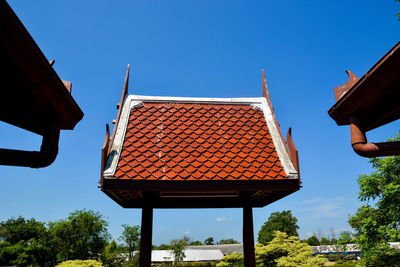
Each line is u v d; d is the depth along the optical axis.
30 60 2.56
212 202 7.51
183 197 7.35
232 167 5.38
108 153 5.18
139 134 5.83
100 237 36.84
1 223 43.31
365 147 3.52
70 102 3.56
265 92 7.30
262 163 5.57
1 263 32.38
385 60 2.75
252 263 6.30
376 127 3.99
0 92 2.92
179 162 5.33
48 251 33.88
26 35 2.37
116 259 33.69
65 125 3.97
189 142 5.80
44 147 3.42
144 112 6.44
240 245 65.56
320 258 22.06
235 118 6.64
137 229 33.22
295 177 5.32
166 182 4.95
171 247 37.22
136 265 31.23
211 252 47.84
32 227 41.28
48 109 3.34
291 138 5.67
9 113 3.35
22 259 32.34
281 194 6.20
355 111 3.67
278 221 56.94
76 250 34.59
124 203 6.91
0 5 2.00
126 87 6.84
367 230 17.22
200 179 5.04
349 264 30.83
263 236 55.69
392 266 15.64
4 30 2.17
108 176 4.84
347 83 3.98
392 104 3.33
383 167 16.77
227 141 5.97
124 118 6.10
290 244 24.45
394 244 34.66
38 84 2.86
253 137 6.17
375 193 17.45
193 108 6.78
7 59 2.46
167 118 6.37
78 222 35.94
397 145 3.45
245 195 6.80
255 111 6.92
